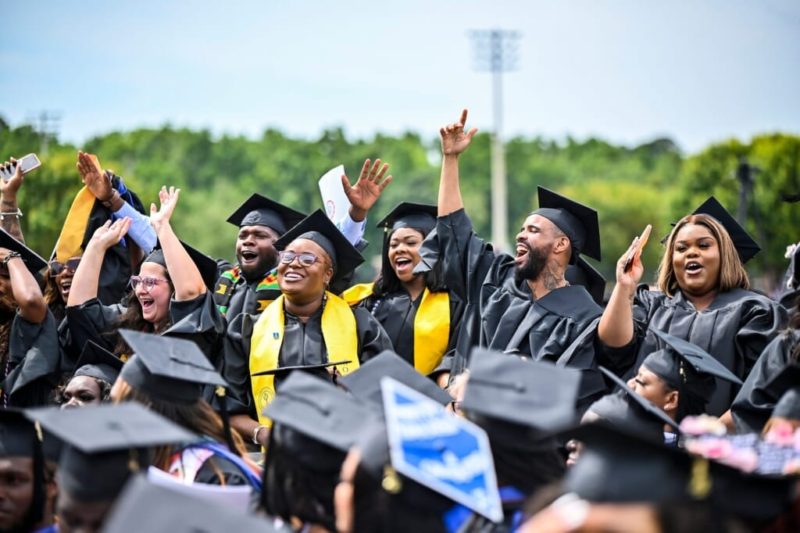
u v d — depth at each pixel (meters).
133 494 4.08
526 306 7.58
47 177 19.81
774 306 7.15
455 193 8.16
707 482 3.76
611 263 69.38
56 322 8.17
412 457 4.33
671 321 7.36
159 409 5.39
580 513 3.44
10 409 5.10
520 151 97.69
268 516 4.86
